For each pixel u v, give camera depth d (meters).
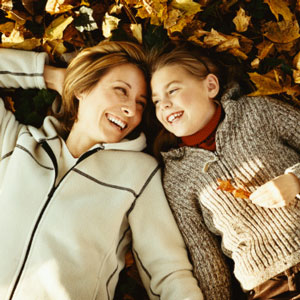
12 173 1.42
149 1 1.45
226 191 1.38
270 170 1.35
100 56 1.53
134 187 1.44
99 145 1.46
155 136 1.70
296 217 1.31
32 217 1.34
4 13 1.57
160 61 1.46
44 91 1.60
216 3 1.52
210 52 1.56
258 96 1.44
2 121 1.51
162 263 1.42
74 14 1.56
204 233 1.46
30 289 1.26
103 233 1.37
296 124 1.38
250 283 1.32
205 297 1.40
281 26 1.48
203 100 1.44
